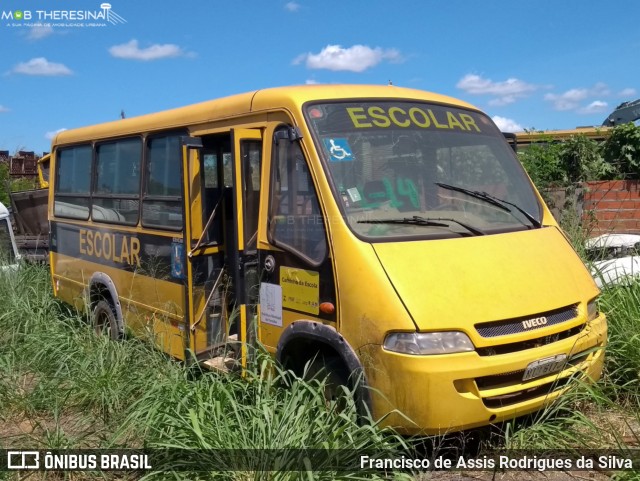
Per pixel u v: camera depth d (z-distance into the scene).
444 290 4.16
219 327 5.86
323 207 4.54
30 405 5.61
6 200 15.41
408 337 3.97
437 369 3.90
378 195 4.69
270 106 5.08
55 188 9.07
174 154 6.18
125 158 7.15
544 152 10.10
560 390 4.43
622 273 6.45
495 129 5.82
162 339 6.15
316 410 4.19
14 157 18.16
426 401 3.91
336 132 4.80
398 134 5.03
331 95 5.04
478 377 4.01
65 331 7.00
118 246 7.14
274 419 4.07
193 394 4.64
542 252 4.82
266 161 5.11
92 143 7.92
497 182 5.36
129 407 5.08
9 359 6.42
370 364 4.12
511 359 4.11
